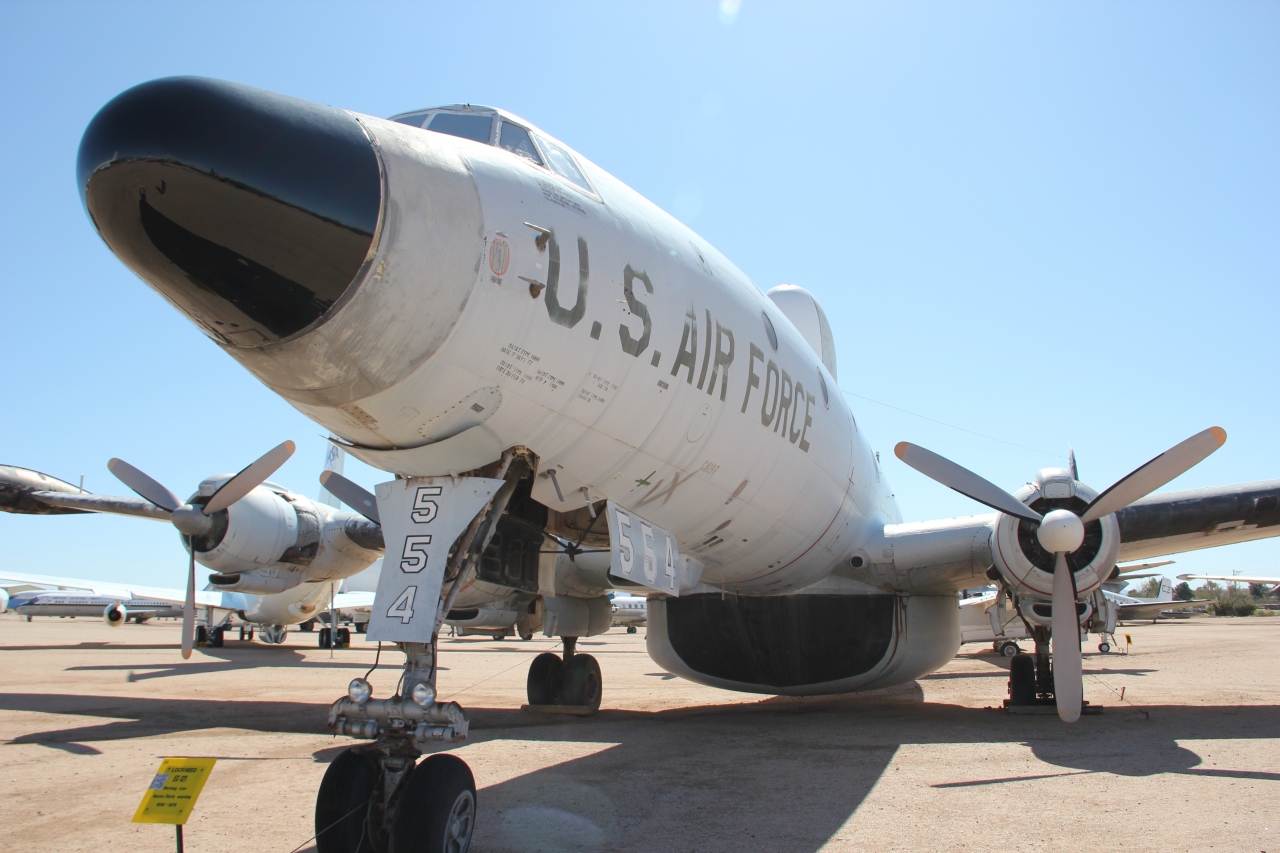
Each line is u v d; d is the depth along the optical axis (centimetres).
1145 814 504
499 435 491
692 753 726
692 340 577
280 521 1212
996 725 903
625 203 589
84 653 2180
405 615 451
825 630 975
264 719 958
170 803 377
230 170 369
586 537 714
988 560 928
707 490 648
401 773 414
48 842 463
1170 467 746
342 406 447
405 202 411
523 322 458
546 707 1054
